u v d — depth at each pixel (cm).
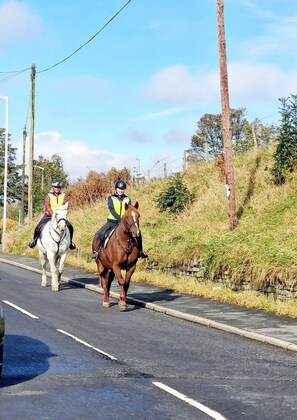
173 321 1455
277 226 1909
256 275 1664
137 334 1277
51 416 725
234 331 1304
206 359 1052
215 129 7175
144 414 738
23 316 1457
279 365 1015
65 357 1040
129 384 876
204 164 3005
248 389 860
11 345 1125
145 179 3425
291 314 1456
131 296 1808
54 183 2052
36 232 2069
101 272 1656
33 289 1995
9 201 8656
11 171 8781
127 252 1559
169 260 2127
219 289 1789
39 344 1141
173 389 852
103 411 748
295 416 739
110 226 1631
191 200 2653
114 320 1449
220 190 2502
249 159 2612
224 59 1978
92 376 918
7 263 3111
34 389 838
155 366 992
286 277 1560
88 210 3559
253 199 2222
